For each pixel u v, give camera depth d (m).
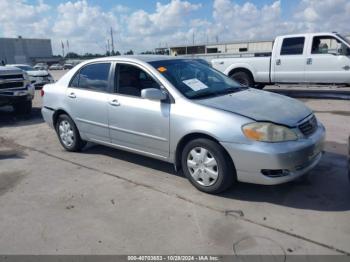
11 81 9.38
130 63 4.93
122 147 5.14
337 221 3.50
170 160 4.55
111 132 5.18
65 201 4.21
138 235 3.41
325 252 3.02
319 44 10.78
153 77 4.63
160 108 4.44
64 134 6.09
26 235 3.51
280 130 3.76
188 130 4.13
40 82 20.16
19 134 7.71
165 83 4.49
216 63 12.47
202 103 4.18
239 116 3.87
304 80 11.12
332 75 10.62
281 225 3.46
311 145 3.90
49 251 3.23
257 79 11.90
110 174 4.99
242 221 3.57
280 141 3.76
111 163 5.44
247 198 4.05
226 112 3.96
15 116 10.07
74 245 3.30
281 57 11.30
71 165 5.45
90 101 5.38
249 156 3.76
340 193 4.09
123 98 4.91
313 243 3.15
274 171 3.78
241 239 3.27
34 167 5.45
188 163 4.29
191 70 5.00
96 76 5.41
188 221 3.62
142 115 4.64
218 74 5.37
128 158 5.63
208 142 4.02
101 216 3.81
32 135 7.54
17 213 3.97
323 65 10.67
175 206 3.95
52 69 66.25
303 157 3.83
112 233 3.47
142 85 4.76
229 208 3.84
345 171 4.71
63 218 3.81
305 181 4.44
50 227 3.64
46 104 6.24
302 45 10.98
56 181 4.84
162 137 4.49
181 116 4.21
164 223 3.60
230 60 12.21
